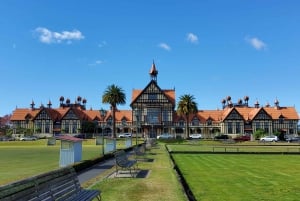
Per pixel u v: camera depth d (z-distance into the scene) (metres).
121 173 22.98
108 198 14.57
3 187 7.75
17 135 133.38
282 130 127.06
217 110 141.62
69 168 12.23
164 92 124.75
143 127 123.38
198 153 48.69
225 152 48.94
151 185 17.86
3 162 34.00
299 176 24.44
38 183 9.25
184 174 25.30
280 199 16.25
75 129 137.50
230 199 16.12
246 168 29.61
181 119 133.25
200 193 17.61
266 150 56.50
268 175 24.98
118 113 143.62
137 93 129.25
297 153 48.28
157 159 34.59
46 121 138.62
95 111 148.75
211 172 26.59
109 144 50.28
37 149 60.75
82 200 11.31
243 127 132.62
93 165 28.84
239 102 153.00
